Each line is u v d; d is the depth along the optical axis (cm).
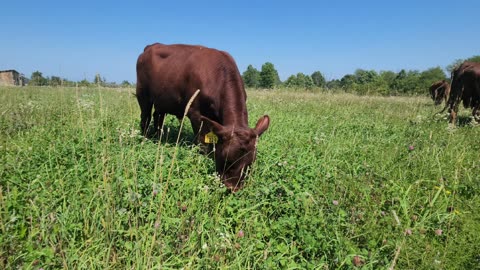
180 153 540
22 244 280
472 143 778
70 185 393
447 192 455
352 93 1964
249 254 301
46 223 305
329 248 328
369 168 526
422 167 542
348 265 309
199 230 324
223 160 469
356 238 356
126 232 320
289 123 902
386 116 1173
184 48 692
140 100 767
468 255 337
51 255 269
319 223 359
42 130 600
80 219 334
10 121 686
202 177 453
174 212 365
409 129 898
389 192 458
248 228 346
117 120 748
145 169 438
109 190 343
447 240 363
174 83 657
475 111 1305
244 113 574
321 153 630
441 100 1841
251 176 469
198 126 634
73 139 542
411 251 332
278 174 481
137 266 269
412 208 421
